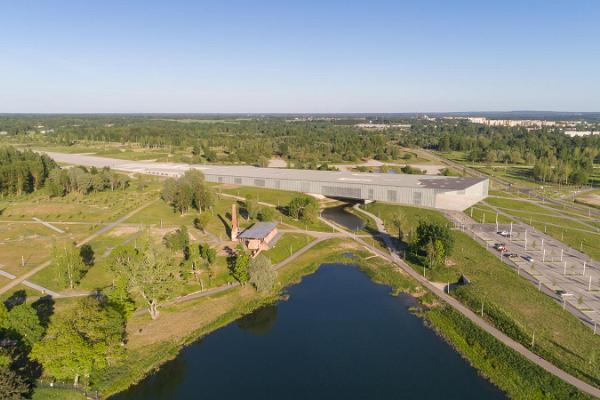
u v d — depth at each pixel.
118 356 82.06
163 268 100.62
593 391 73.44
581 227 169.50
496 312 99.44
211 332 98.19
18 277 116.81
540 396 74.12
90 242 145.38
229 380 81.62
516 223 173.62
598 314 98.69
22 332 79.12
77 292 109.06
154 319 100.50
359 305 110.69
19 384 68.06
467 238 153.50
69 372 74.44
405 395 76.75
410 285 120.56
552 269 125.12
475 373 82.38
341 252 147.12
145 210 188.62
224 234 155.25
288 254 144.00
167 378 81.88
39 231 158.00
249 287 117.62
